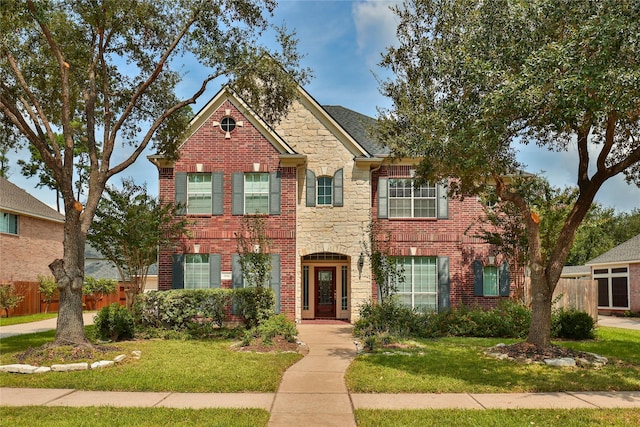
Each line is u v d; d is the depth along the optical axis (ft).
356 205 70.54
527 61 32.73
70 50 47.21
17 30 43.65
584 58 31.19
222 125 70.74
